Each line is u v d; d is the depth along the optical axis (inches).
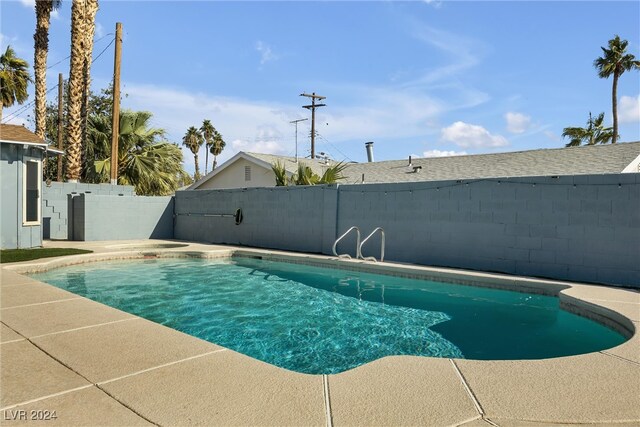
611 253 269.3
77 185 586.2
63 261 359.3
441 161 629.6
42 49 737.0
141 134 758.5
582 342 187.6
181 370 113.6
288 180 592.1
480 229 328.8
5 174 403.9
